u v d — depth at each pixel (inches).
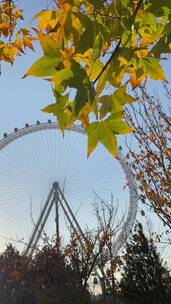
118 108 110.7
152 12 106.3
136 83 115.1
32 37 166.7
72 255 1211.9
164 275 1274.6
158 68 110.6
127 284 1274.6
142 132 617.3
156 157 609.6
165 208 602.2
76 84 99.3
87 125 106.1
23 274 1348.4
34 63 98.3
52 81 99.4
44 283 1254.3
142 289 1262.3
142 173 614.2
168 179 605.3
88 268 1198.9
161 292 1261.1
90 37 104.9
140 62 110.3
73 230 1266.0
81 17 104.9
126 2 110.3
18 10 188.5
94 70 110.7
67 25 104.4
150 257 1274.6
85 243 1213.7
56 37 104.7
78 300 1163.3
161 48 108.3
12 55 166.1
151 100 622.8
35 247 1341.0
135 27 112.0
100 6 108.6
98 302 1170.6
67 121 106.0
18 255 1434.5
